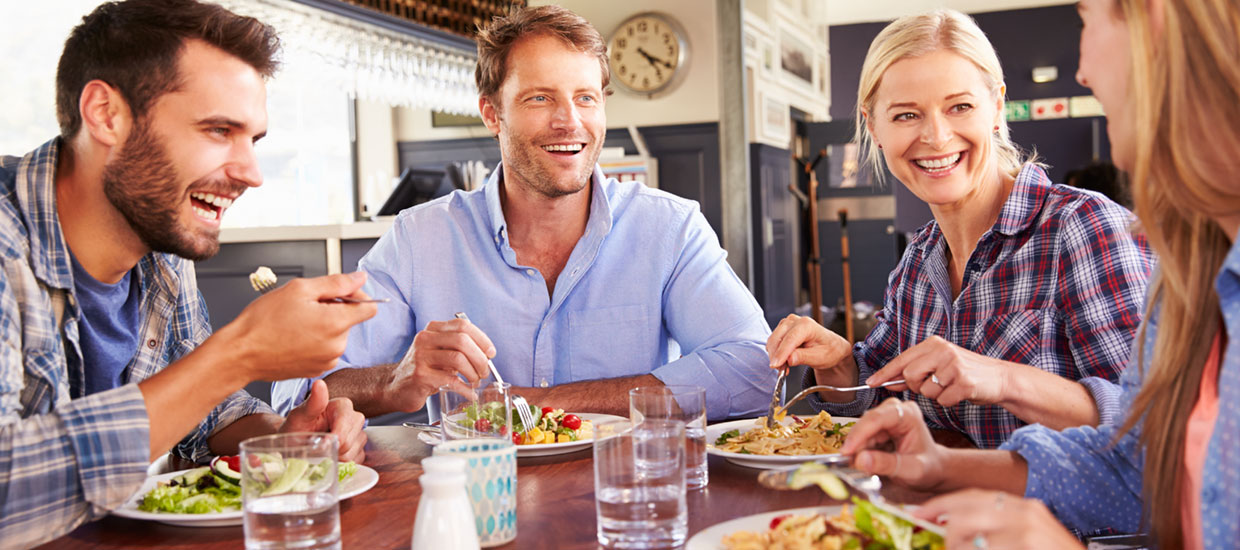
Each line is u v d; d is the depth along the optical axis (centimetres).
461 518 89
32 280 123
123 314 145
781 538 86
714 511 109
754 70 680
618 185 208
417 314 200
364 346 194
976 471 109
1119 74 92
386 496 120
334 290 111
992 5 1070
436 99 569
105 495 104
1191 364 97
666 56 634
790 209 776
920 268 174
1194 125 84
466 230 201
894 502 110
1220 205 85
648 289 201
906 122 159
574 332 200
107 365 142
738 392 180
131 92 120
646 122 643
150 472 143
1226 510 86
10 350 115
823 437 136
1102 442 113
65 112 125
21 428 102
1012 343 154
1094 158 1051
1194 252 95
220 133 124
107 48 120
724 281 199
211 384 108
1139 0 86
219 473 120
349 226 406
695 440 120
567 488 123
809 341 161
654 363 202
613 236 202
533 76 185
